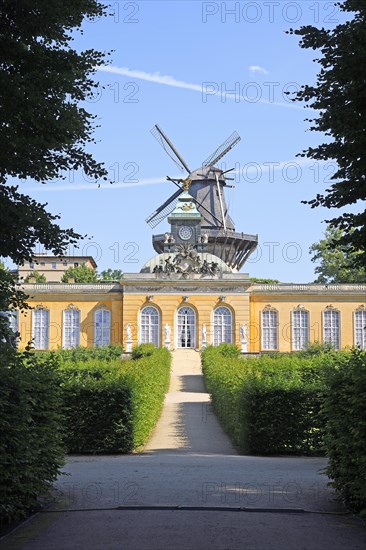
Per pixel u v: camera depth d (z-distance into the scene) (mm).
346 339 75250
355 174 14781
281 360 40125
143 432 26969
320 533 11742
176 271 75875
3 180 17141
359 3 13914
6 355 14328
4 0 15875
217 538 11195
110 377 26391
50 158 17500
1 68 16719
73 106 17219
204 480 16875
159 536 11328
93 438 24719
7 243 17078
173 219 85062
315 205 15414
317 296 75875
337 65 13938
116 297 75875
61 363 35781
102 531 11758
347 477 13828
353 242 15055
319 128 14750
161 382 38281
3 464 12453
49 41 17250
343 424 14023
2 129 16203
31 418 13469
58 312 75688
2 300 17656
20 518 13086
